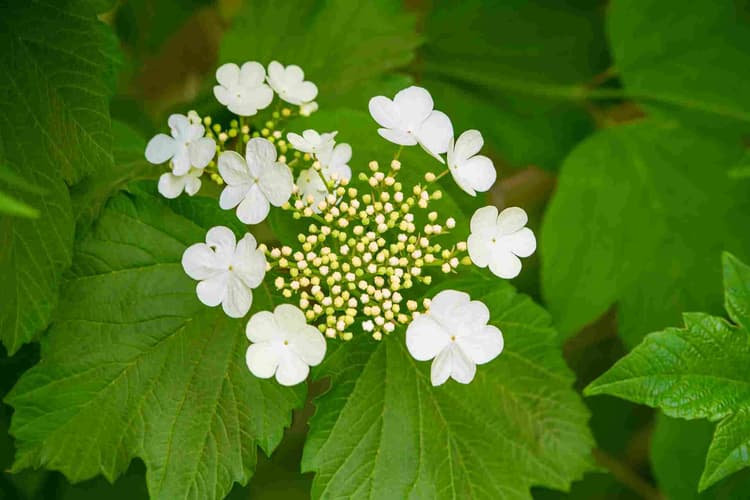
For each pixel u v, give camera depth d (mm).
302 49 447
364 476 378
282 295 382
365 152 394
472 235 363
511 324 399
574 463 397
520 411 396
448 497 384
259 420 375
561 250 450
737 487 428
